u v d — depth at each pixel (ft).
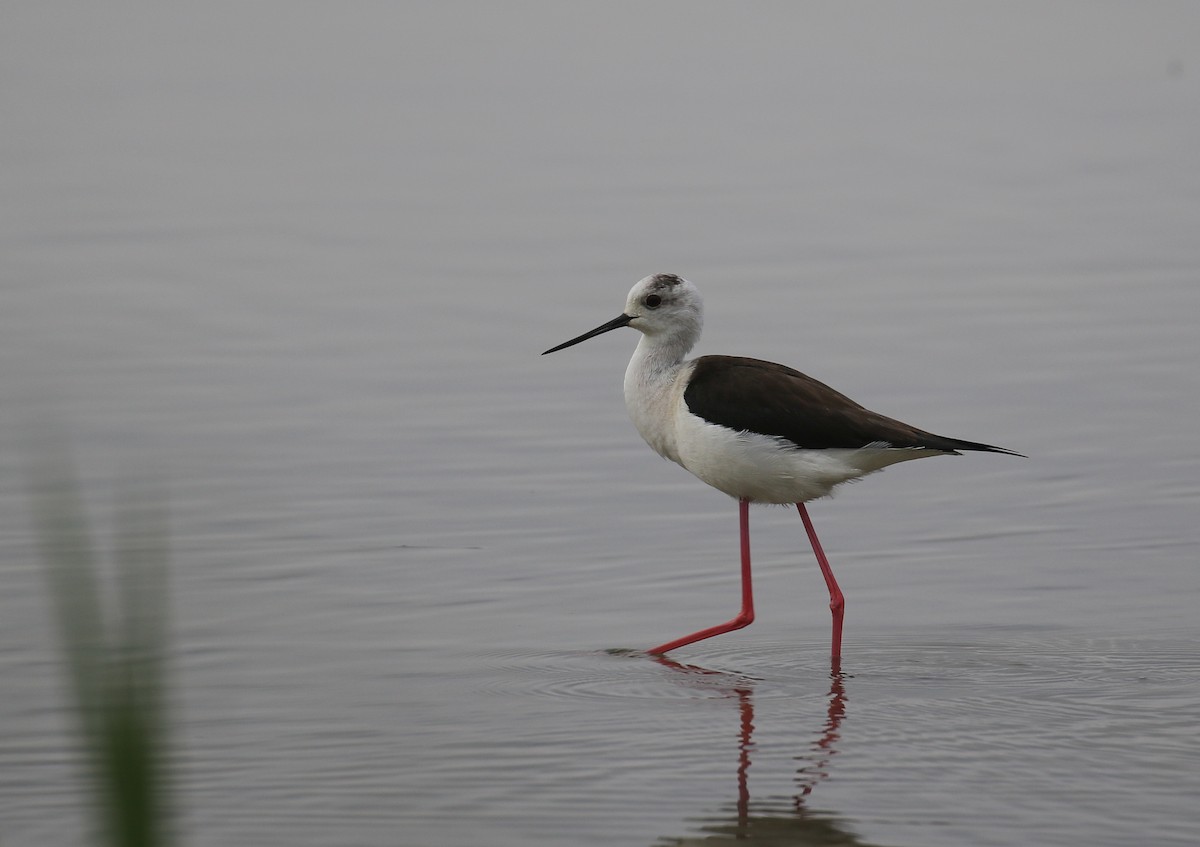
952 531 38.11
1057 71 100.68
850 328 54.44
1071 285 59.06
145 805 13.01
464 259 63.00
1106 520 38.32
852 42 109.70
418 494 40.40
